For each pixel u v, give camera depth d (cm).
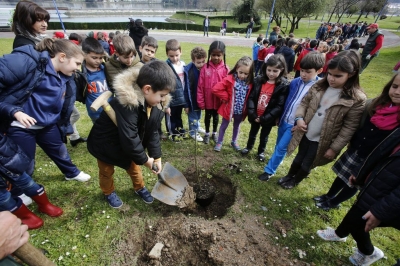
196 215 243
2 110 171
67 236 215
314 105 237
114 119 176
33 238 211
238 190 282
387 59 1223
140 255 203
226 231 225
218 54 313
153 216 240
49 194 261
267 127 313
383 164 161
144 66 162
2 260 83
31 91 189
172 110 367
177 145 369
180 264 196
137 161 192
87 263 195
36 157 324
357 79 207
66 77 215
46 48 198
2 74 169
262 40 937
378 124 182
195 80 343
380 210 150
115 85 160
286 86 279
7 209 197
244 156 352
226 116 326
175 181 252
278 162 293
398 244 229
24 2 227
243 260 200
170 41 318
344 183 245
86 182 281
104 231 221
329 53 671
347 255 216
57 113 218
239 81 304
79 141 361
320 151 241
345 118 218
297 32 2827
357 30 2225
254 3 3130
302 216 253
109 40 730
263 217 248
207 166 322
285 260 206
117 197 252
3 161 181
